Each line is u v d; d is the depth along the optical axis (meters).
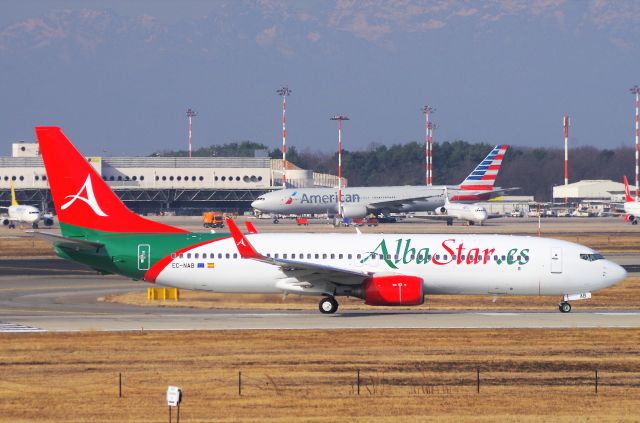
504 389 123.62
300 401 116.62
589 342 158.75
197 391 121.69
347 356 144.88
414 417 109.69
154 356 144.62
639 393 122.12
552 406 115.19
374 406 114.56
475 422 107.94
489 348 152.38
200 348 151.88
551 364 139.38
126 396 119.06
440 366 137.62
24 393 120.44
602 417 110.44
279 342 157.75
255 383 126.12
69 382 126.56
